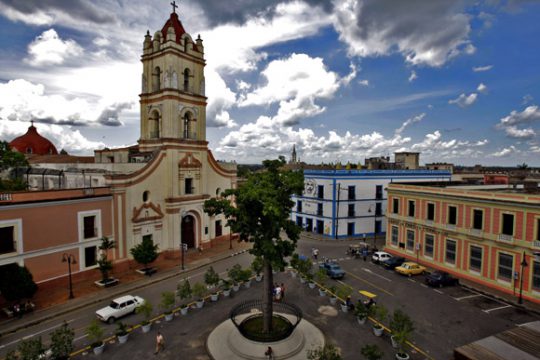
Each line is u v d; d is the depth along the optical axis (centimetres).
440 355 1808
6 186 3666
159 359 1767
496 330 2081
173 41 3488
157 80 3725
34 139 6191
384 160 6975
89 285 2788
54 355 1638
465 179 6084
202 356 1806
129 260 3222
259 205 1866
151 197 3444
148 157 3688
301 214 5231
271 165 1978
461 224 3041
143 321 2091
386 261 3334
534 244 2481
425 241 3431
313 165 7638
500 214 2722
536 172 8275
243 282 2848
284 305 2344
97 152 4456
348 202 4709
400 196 3731
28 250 2520
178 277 3077
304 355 1798
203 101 3909
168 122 3553
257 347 1798
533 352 1291
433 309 2381
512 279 2639
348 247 4191
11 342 1945
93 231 2958
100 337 1955
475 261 2941
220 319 2228
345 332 2055
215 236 4275
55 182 4062
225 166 4481
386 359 1772
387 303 2483
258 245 1914
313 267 3334
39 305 2395
